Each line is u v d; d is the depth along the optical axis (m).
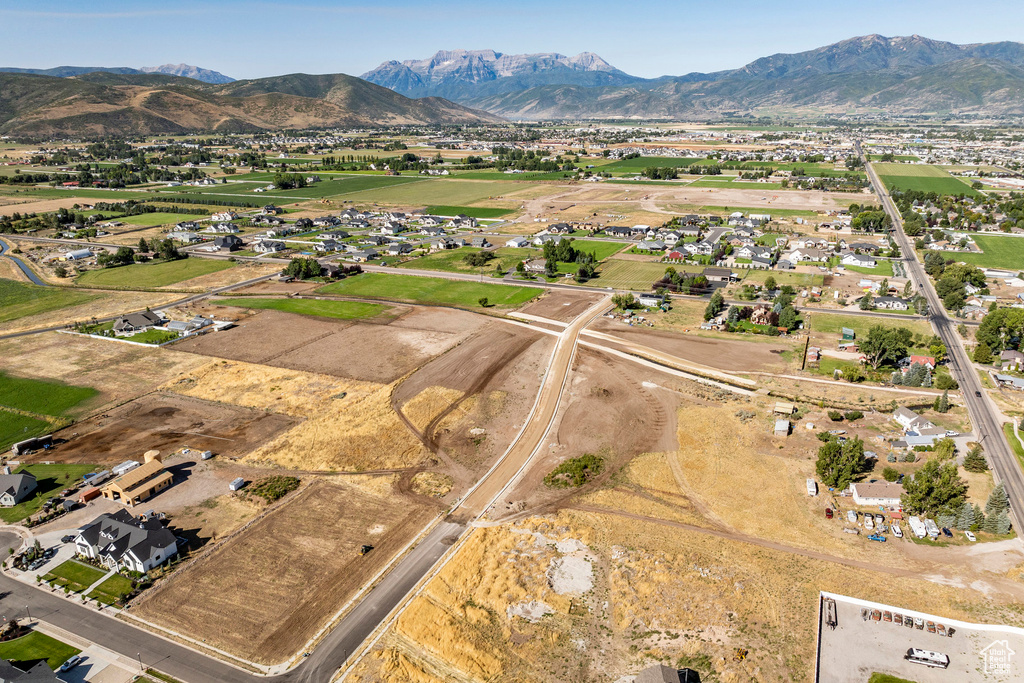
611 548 69.56
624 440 92.12
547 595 63.16
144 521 70.94
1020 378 107.62
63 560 69.06
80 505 78.25
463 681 53.75
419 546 70.38
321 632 58.84
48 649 57.16
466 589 63.97
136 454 89.12
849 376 109.88
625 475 83.25
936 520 72.56
